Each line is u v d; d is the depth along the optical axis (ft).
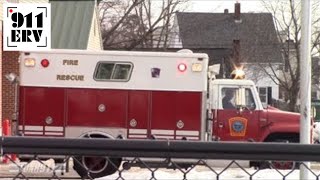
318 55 156.25
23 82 40.55
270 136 43.27
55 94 40.57
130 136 40.50
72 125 40.55
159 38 150.61
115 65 40.60
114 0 147.64
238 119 42.96
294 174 22.86
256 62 171.53
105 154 9.23
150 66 40.47
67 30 84.99
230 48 188.34
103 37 145.79
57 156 9.52
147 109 40.47
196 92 40.27
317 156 9.11
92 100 40.65
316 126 53.47
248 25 190.70
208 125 41.57
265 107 43.65
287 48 147.84
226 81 43.19
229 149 9.20
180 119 40.27
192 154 9.21
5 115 64.85
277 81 170.30
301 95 29.81
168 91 40.40
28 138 9.14
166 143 9.21
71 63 40.57
